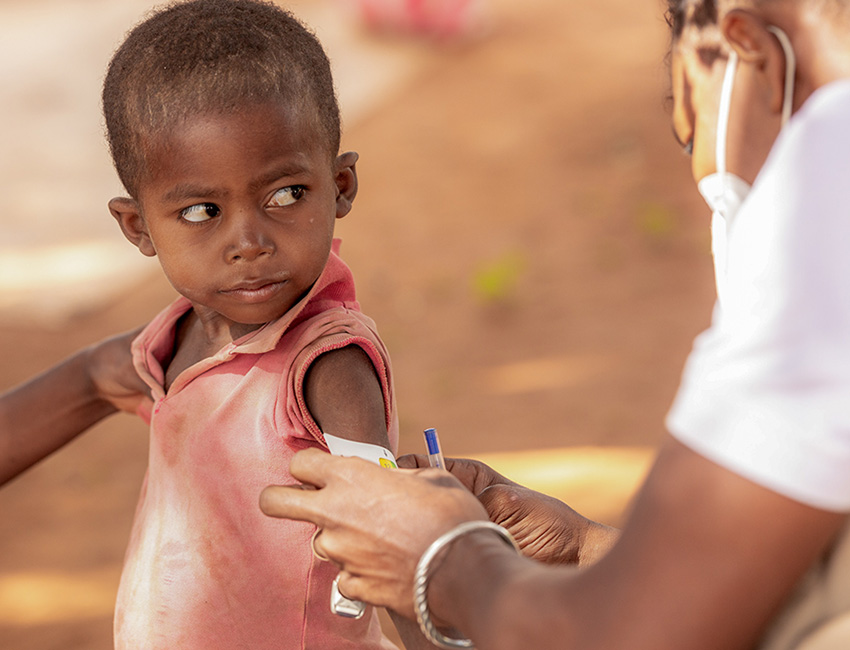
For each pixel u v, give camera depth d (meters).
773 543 1.02
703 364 1.07
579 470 5.21
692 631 1.05
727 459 1.02
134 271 8.39
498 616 1.17
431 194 9.63
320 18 14.59
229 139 1.50
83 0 15.62
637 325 7.00
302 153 1.54
